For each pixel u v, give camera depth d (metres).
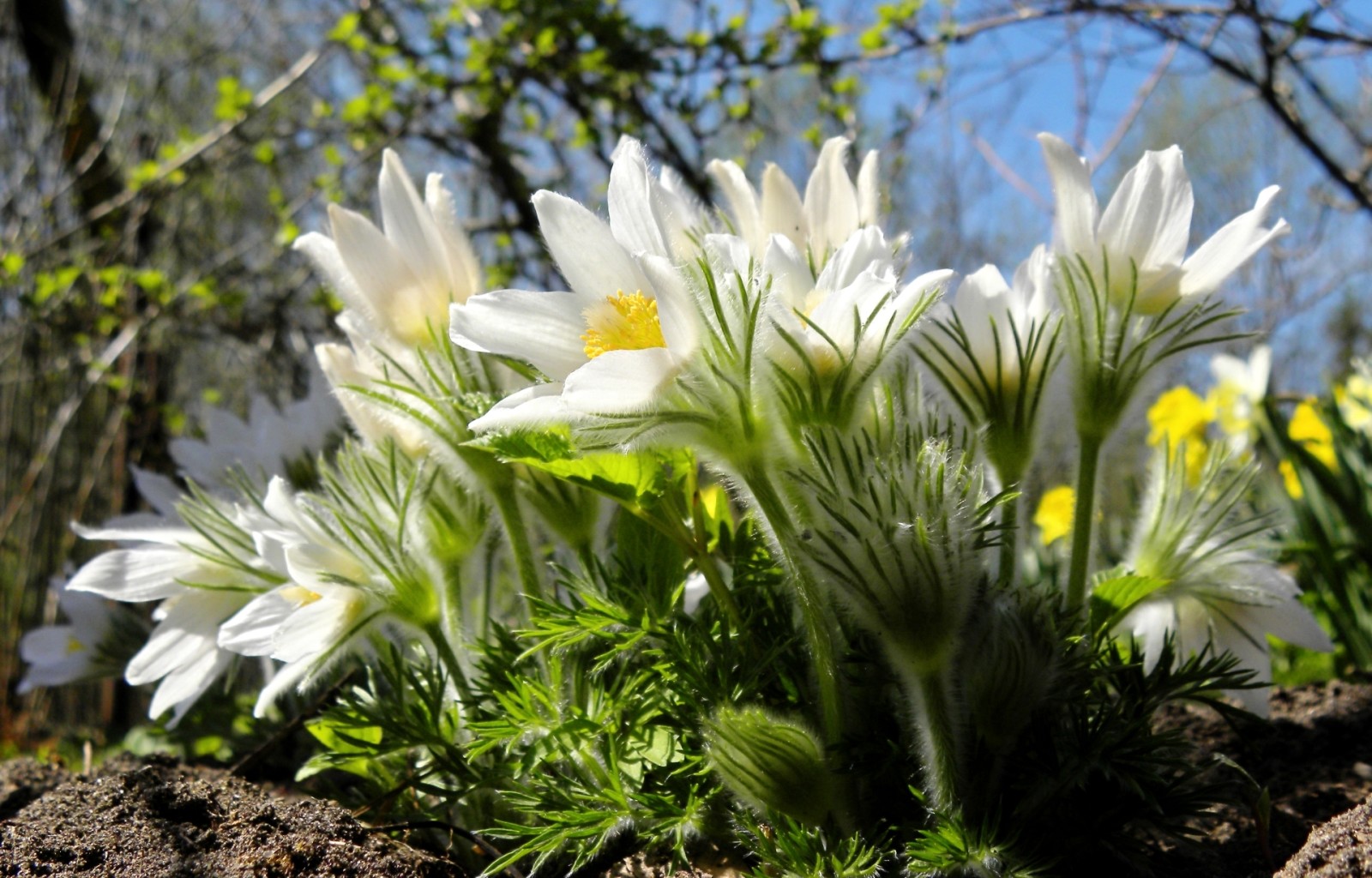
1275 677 0.66
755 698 0.40
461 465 0.41
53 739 0.89
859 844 0.37
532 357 0.37
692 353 0.36
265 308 1.34
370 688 0.44
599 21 1.09
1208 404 0.81
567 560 0.48
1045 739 0.39
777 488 0.37
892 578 0.36
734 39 1.11
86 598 0.63
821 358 0.36
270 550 0.42
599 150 1.16
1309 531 0.70
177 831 0.40
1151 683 0.41
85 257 1.08
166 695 0.47
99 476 1.12
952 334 0.41
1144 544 0.44
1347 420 0.87
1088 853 0.40
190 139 1.16
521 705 0.40
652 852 0.41
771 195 0.41
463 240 0.42
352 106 1.10
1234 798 0.40
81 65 1.31
